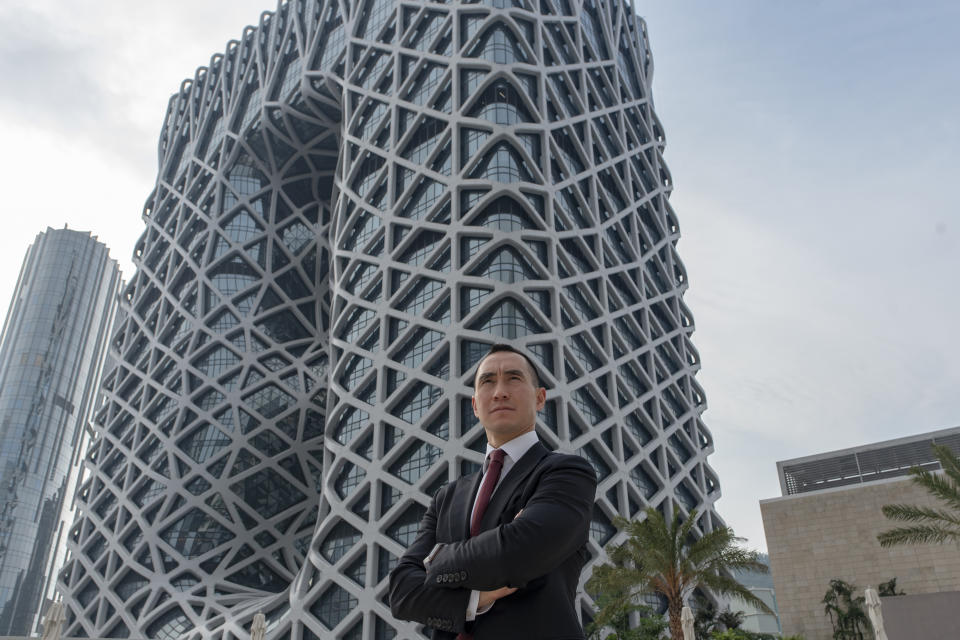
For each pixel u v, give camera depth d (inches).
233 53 4281.5
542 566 116.6
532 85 2800.2
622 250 2974.9
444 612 119.5
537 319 2380.7
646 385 2758.4
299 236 4001.0
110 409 3784.5
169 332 3777.1
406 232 2679.6
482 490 141.1
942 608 1306.6
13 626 6441.9
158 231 4101.9
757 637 1732.3
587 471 133.5
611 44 3395.7
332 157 3902.6
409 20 3105.3
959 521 1368.1
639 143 3344.0
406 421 2368.4
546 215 2573.8
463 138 2694.4
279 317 3831.2
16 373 7071.9
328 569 2317.9
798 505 2529.5
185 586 3161.9
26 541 6683.1
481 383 154.9
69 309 7509.8
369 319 2669.8
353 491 2401.6
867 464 2721.5
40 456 6934.1
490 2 2896.2
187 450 3474.4
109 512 3459.6
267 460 3501.5
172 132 4439.0
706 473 2915.8
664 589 1537.9
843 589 2282.2
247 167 3983.8
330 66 3430.1
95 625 3203.7
